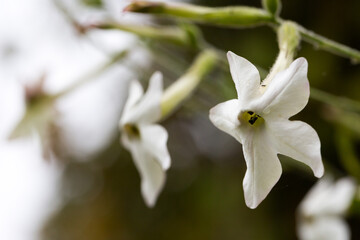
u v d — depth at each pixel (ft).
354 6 1.68
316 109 1.68
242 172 1.93
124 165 2.18
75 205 2.34
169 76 1.56
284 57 1.03
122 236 2.16
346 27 1.70
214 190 1.99
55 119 1.48
